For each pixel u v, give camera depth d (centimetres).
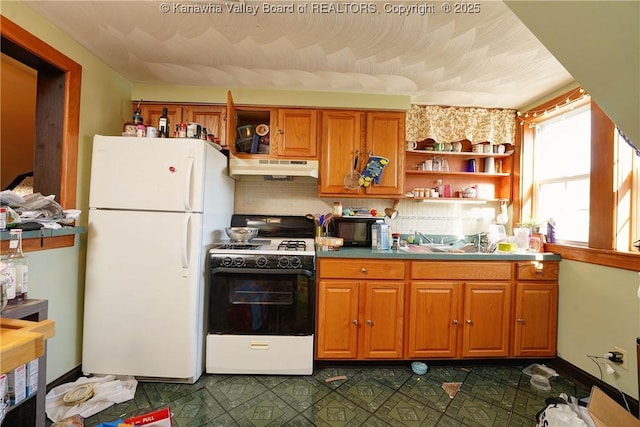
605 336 175
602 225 177
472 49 170
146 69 204
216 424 145
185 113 231
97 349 173
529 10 96
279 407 159
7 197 133
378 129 236
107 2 139
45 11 146
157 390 171
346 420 150
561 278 206
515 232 232
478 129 254
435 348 202
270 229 252
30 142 230
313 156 233
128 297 173
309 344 190
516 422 151
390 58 182
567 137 222
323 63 190
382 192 237
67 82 168
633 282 161
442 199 253
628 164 169
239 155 230
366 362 206
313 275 192
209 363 186
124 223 173
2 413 89
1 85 207
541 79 202
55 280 163
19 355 65
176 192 173
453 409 161
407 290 202
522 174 249
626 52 85
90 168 186
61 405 151
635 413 158
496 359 210
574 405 133
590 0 82
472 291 204
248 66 197
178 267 173
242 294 190
